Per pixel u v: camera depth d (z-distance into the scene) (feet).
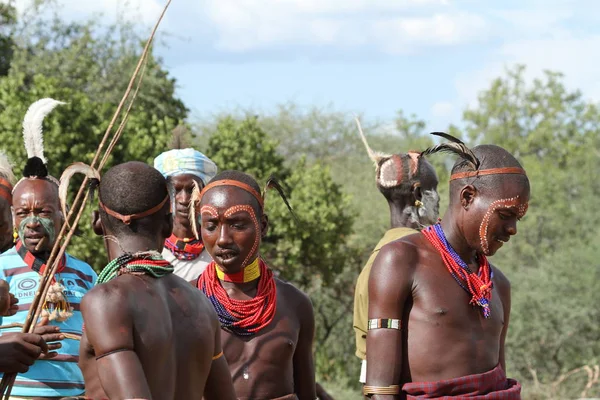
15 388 19.57
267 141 72.69
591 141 131.85
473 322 18.06
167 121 64.23
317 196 70.03
